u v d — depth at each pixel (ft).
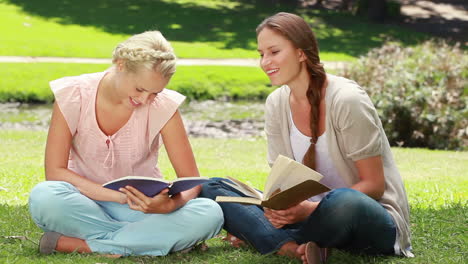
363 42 89.45
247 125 47.19
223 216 12.68
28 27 85.20
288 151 12.95
